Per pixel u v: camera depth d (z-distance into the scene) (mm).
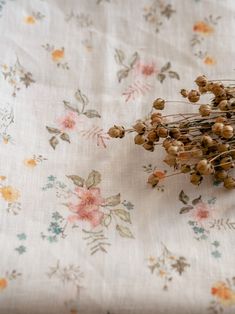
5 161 231
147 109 257
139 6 289
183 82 266
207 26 283
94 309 196
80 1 289
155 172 236
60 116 252
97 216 220
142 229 216
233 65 269
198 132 231
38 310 196
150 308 196
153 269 202
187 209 225
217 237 216
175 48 277
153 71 270
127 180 233
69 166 236
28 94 257
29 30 276
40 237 210
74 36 278
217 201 228
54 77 264
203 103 257
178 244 212
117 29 282
